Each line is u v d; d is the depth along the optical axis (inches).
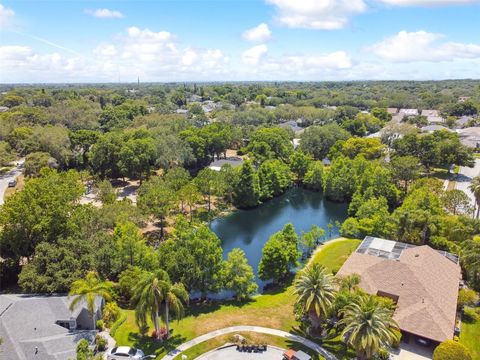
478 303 2229.3
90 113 7568.9
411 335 1908.2
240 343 1850.4
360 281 2194.9
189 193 3725.4
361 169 4456.2
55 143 4963.1
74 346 1756.9
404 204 3373.5
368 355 1588.3
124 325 2017.7
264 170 4586.6
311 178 4808.1
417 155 4982.8
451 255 2620.6
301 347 1849.2
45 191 2504.9
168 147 4955.7
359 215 3398.1
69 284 2135.8
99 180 4581.7
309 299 1795.0
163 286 1823.3
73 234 2459.4
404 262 2271.2
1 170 5029.5
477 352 1827.0
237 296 2361.0
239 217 4060.0
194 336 1936.5
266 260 2544.3
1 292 2319.1
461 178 4763.8
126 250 2394.2
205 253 2281.0
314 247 3110.2
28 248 2455.7
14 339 1718.8
